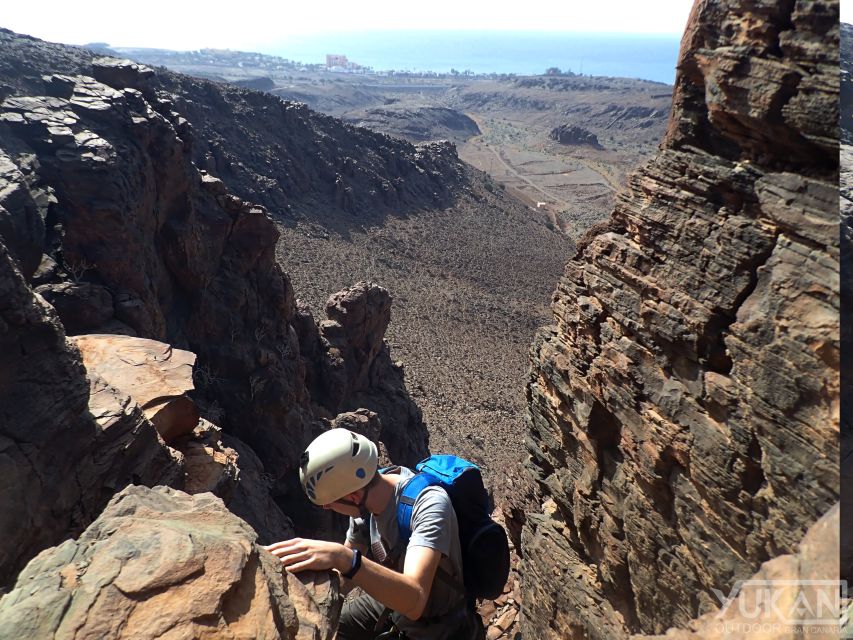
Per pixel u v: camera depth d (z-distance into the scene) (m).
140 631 3.12
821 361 3.85
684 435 6.31
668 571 6.77
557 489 9.99
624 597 8.14
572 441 9.56
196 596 3.30
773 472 4.46
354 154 160.25
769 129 4.55
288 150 145.75
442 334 95.31
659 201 6.86
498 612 13.18
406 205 159.25
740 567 5.35
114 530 3.81
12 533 8.32
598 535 8.59
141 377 13.88
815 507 2.63
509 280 131.50
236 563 3.52
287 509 33.03
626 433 7.54
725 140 5.82
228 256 36.06
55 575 3.43
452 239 148.12
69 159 27.81
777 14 4.34
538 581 10.41
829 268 3.69
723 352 5.93
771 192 4.79
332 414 45.09
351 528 4.48
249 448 30.61
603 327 8.09
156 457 11.20
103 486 9.88
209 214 34.94
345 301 48.75
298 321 44.06
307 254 112.06
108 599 3.24
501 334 101.69
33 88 81.81
